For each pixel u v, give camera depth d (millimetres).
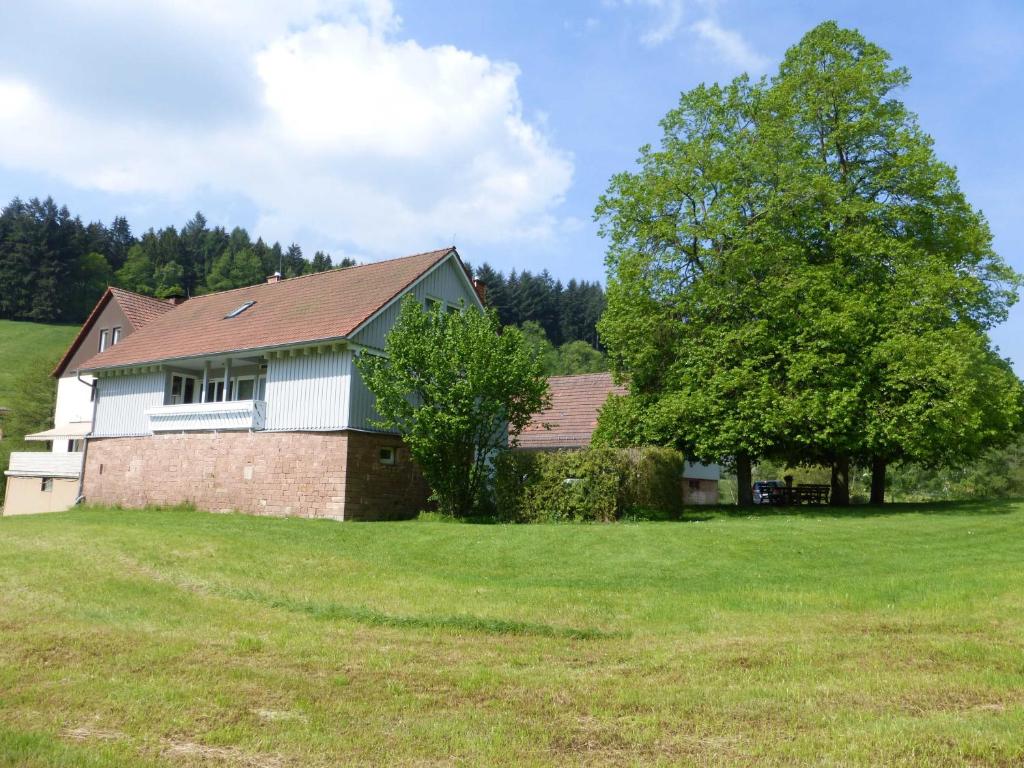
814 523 18781
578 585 12688
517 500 21703
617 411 26516
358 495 23766
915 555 14289
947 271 24109
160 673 7547
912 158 25344
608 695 7082
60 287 95500
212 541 15992
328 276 31344
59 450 44500
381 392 22141
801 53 27578
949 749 5668
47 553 14477
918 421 22266
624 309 26344
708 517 23391
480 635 9477
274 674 7602
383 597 11672
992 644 8711
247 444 26047
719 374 24109
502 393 22078
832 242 25359
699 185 25828
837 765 5418
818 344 23156
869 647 8680
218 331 29609
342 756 5586
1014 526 17281
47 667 7691
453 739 5922
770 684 7379
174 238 113938
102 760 5305
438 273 28328
